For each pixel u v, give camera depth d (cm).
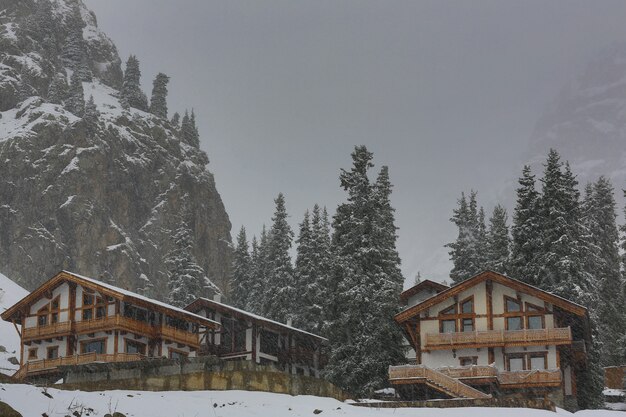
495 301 6225
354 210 6881
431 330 6278
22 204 16312
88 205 16738
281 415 3134
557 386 5741
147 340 6744
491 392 5831
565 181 7550
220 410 3069
